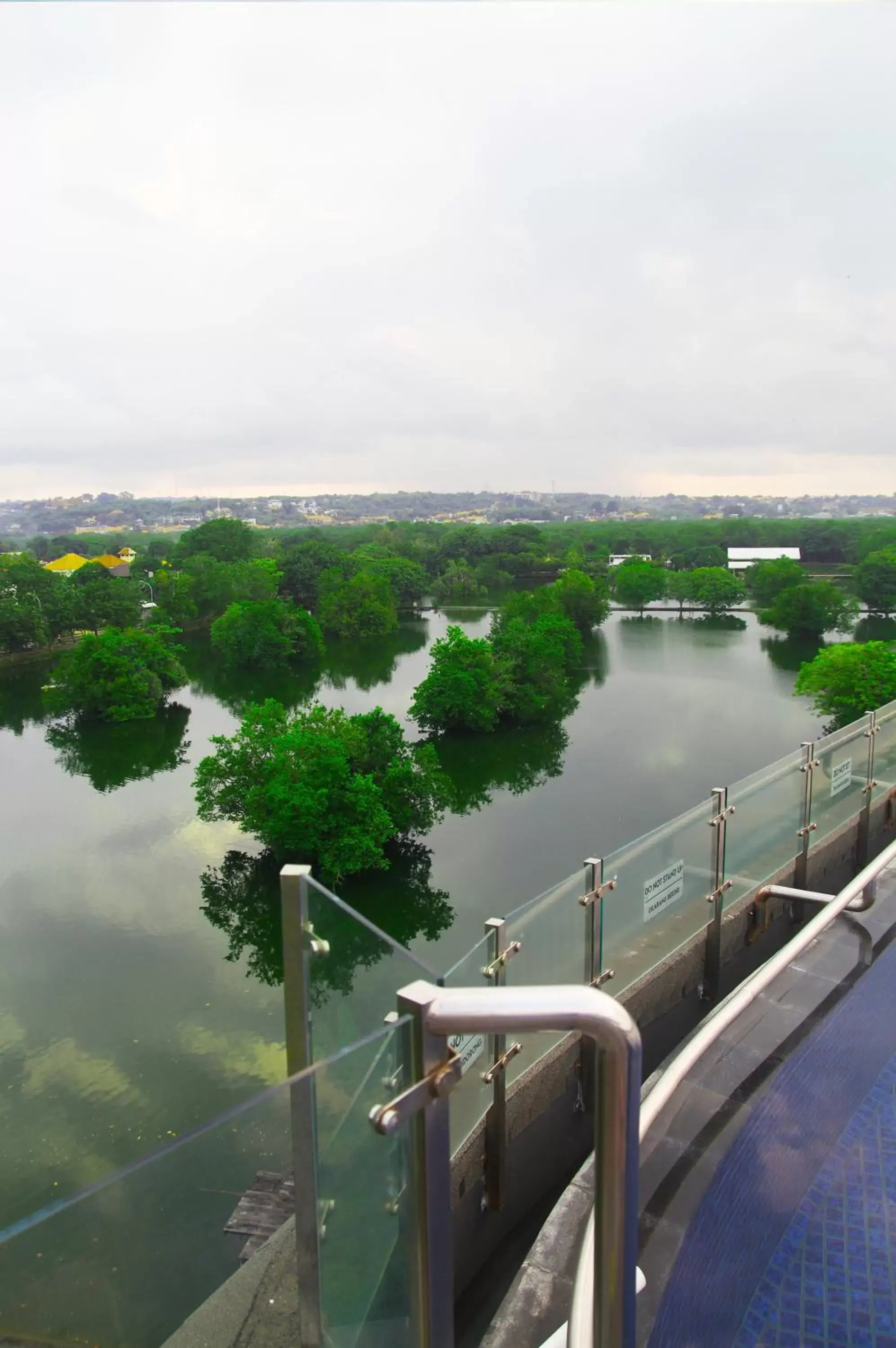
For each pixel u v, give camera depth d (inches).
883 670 1788.9
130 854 1326.3
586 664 2819.9
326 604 3644.2
